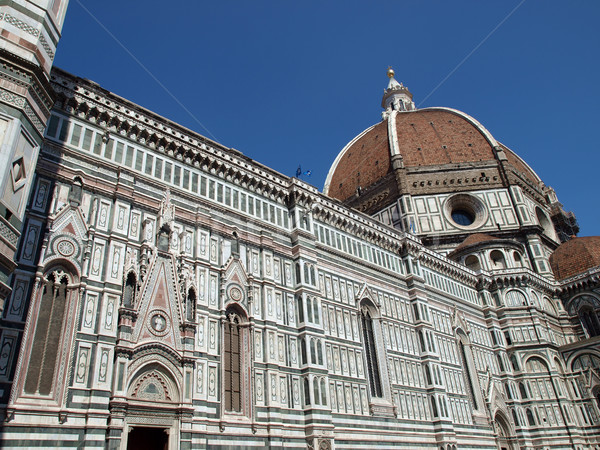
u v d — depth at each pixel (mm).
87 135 35062
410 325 54500
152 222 35875
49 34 28328
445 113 112625
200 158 41438
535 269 82250
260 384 36938
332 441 38500
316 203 50094
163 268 34594
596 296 75375
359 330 48188
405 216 88062
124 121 37344
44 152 32094
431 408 50625
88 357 28891
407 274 57750
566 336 75500
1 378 25266
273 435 35469
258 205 44688
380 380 47562
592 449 62844
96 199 33469
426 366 52656
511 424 61844
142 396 30203
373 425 43500
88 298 30281
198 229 38312
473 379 60156
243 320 38188
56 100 34062
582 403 65500
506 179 91438
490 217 88062
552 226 97875
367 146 110125
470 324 65062
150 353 31406
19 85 25344
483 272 71250
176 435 30609
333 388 42094
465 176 92750
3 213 23078
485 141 99562
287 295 42844
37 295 28266
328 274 48062
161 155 39000
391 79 142250
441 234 85875
